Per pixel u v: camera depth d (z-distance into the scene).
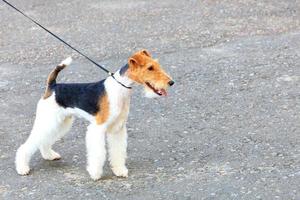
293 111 7.77
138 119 7.75
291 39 10.68
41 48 10.83
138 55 5.76
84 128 7.51
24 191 6.06
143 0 13.81
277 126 7.34
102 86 5.93
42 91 8.84
